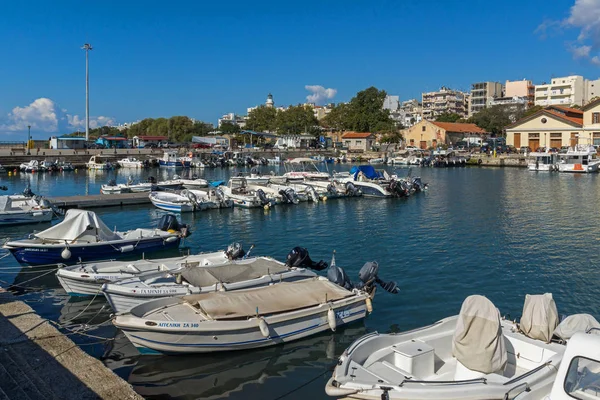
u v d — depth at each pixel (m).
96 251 19.66
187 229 22.92
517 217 32.03
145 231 22.20
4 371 9.54
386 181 45.47
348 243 24.44
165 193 37.66
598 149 80.25
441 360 10.61
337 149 112.69
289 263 16.84
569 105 125.12
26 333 11.24
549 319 10.09
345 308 13.52
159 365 11.63
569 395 7.20
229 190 38.25
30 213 28.34
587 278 18.45
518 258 21.25
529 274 18.94
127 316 11.78
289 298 13.14
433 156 88.75
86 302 15.74
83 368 9.70
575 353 7.30
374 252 22.52
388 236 26.06
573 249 22.86
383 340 10.16
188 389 10.74
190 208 34.34
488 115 118.12
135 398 8.70
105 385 9.07
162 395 10.52
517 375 9.28
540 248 23.09
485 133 114.62
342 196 42.69
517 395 8.33
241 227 29.02
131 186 45.12
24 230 27.14
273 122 140.00
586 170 68.81
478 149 99.81
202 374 11.31
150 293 13.58
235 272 14.70
